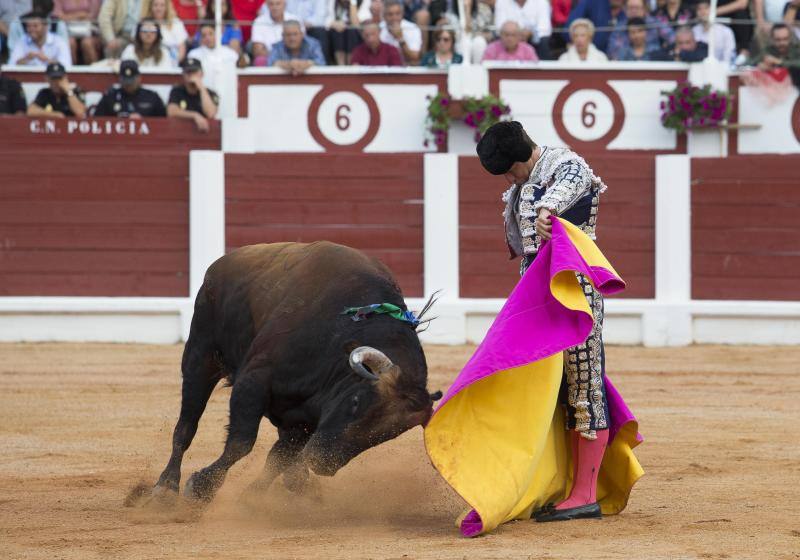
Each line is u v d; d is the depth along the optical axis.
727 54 32.88
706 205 31.14
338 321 11.15
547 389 10.88
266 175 31.05
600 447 11.31
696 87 31.67
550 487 11.49
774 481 13.86
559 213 10.84
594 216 11.34
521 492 10.68
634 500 12.57
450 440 10.77
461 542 10.27
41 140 30.91
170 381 23.86
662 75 32.31
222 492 13.41
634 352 29.22
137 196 30.94
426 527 11.13
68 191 30.86
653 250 31.27
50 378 24.19
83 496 13.08
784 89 32.31
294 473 11.97
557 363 10.95
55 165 30.81
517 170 11.44
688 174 31.05
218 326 12.75
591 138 32.31
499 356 10.71
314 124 32.09
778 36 32.34
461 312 30.69
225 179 30.98
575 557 9.63
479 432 10.86
